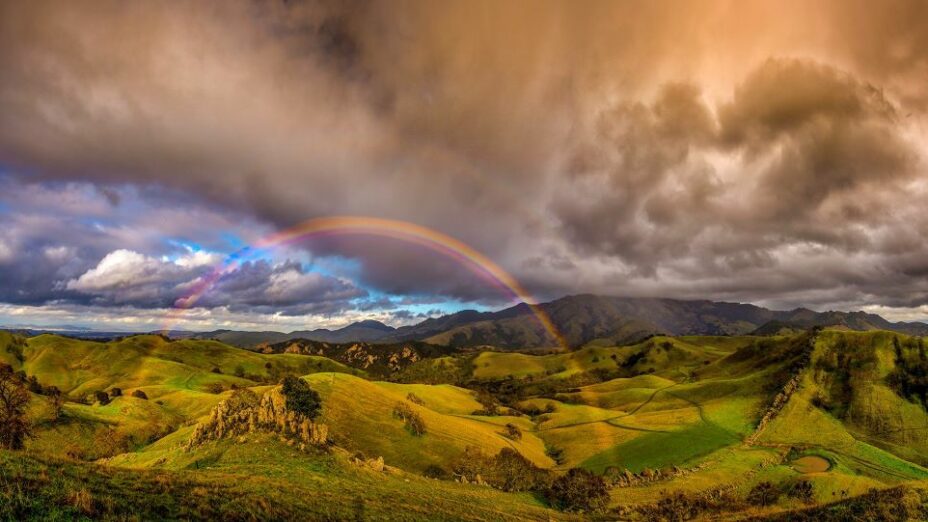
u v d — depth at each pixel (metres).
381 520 37.16
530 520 56.91
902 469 134.00
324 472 52.69
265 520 29.38
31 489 23.28
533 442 156.88
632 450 144.62
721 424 173.25
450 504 52.62
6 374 97.25
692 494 96.31
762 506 95.12
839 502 65.12
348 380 132.25
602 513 77.44
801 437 158.38
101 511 23.47
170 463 54.97
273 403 67.44
